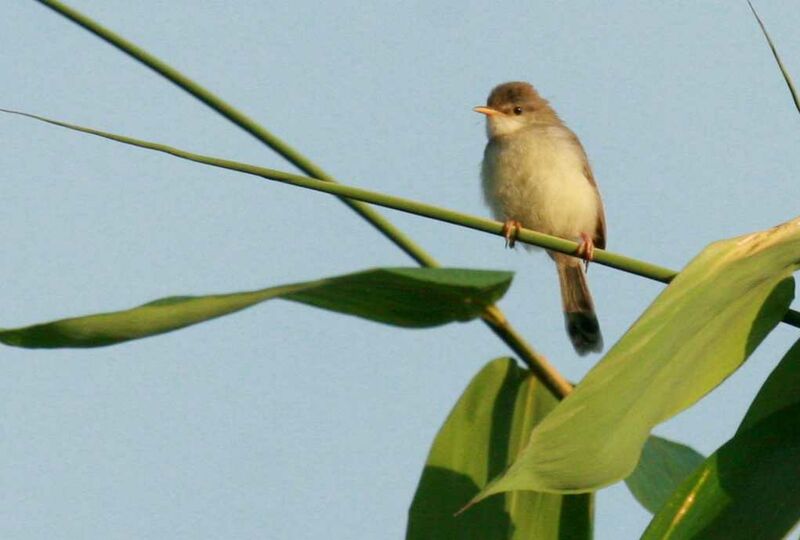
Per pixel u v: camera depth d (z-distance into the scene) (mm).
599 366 4766
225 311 5938
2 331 5785
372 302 6711
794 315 5750
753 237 5422
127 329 5848
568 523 7188
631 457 4625
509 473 4336
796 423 5535
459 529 7223
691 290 5168
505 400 7430
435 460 7355
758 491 5293
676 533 5227
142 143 5688
